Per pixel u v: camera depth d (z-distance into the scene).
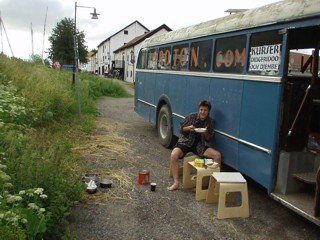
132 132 10.16
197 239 4.17
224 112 5.74
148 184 5.89
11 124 6.75
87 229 4.25
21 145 5.52
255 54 4.97
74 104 11.70
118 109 15.60
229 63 5.66
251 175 4.99
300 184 4.61
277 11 4.54
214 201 5.21
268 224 4.62
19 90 9.85
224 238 4.22
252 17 5.09
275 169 4.54
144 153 7.88
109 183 5.63
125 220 4.55
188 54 7.22
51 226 3.87
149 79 9.74
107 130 10.12
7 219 3.17
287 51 4.38
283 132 4.49
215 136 6.03
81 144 8.09
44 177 4.29
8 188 3.97
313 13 3.90
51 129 8.59
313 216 3.92
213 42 6.18
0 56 13.80
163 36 8.88
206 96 6.36
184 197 5.42
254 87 4.93
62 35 41.81
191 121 5.97
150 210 4.89
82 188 5.02
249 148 5.04
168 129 8.19
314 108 4.70
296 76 5.32
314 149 4.62
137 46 44.03
